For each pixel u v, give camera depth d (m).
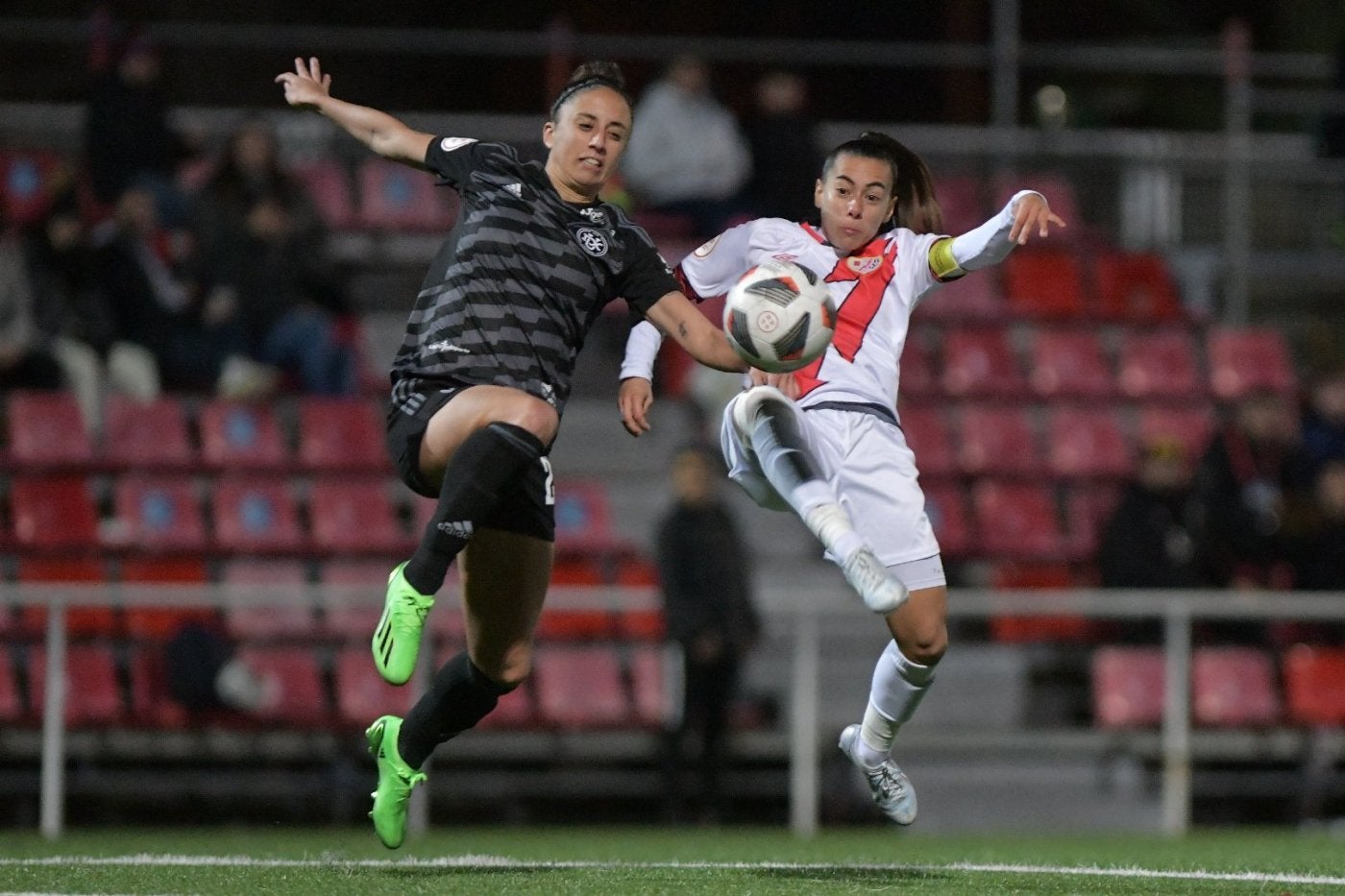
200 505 42.88
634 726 39.41
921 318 50.06
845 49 56.88
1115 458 47.94
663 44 55.28
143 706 38.38
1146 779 41.84
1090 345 50.38
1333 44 66.50
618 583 41.97
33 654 38.66
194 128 54.19
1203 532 42.22
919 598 19.88
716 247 21.02
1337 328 55.50
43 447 43.41
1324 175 56.03
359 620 40.94
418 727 19.77
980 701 43.09
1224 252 55.38
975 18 65.50
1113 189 56.00
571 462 48.06
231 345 46.25
